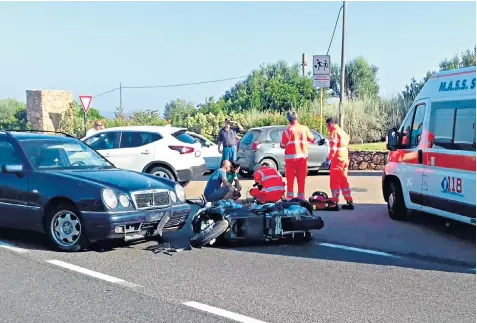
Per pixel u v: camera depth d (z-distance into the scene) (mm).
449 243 8516
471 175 8086
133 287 6129
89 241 7598
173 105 47562
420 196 9414
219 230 8008
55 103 35188
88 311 5348
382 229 9516
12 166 8094
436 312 5418
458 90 8680
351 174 17281
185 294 5898
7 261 7223
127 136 13695
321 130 19156
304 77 37344
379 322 5125
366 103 25234
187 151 13742
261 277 6582
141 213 7688
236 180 10180
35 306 5480
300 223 8383
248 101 38500
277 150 16609
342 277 6621
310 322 5098
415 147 9664
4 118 48812
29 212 8016
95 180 7848
